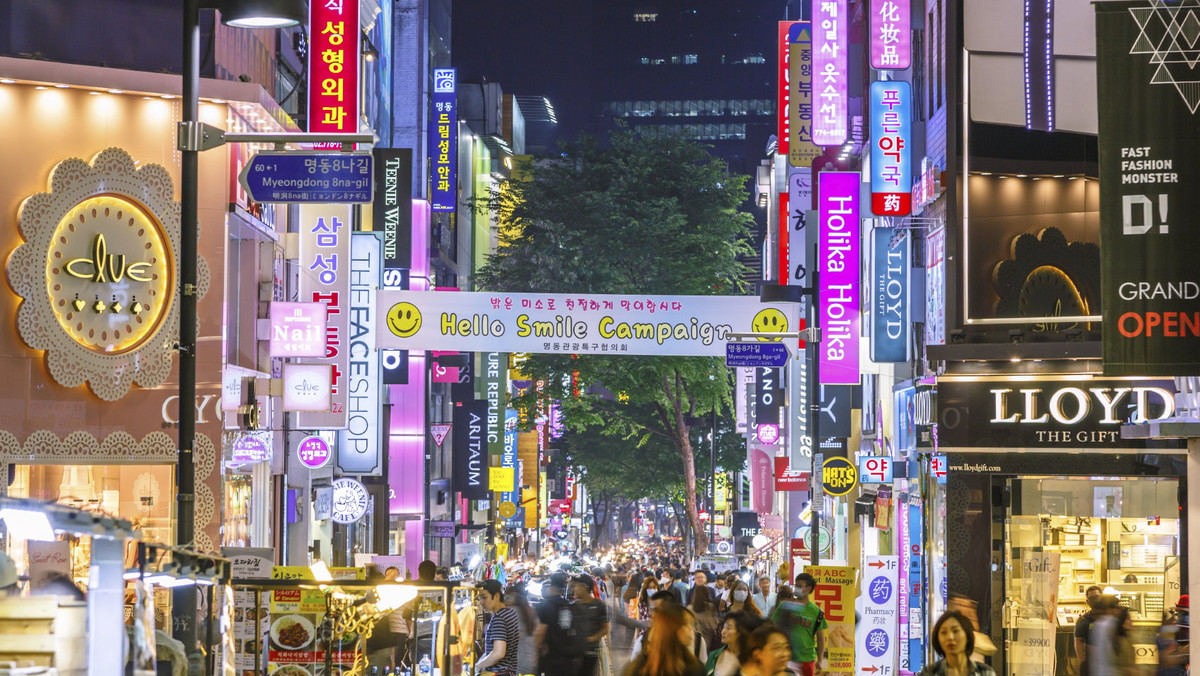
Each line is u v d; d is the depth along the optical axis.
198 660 10.53
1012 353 26.23
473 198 80.81
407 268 50.38
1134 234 16.03
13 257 23.81
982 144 27.81
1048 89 27.97
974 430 26.11
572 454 97.81
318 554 41.88
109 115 25.16
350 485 41.81
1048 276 27.52
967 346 26.44
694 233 73.38
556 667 19.73
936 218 30.73
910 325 32.66
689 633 11.34
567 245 73.31
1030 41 28.02
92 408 24.61
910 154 31.58
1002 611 25.73
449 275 87.75
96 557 7.54
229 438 29.34
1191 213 15.99
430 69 82.75
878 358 32.38
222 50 28.95
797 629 20.33
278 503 36.72
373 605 17.16
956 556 25.94
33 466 24.41
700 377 69.00
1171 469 25.25
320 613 17.08
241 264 32.06
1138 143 16.11
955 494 26.03
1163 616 24.39
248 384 32.19
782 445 65.56
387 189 50.66
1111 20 16.25
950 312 27.59
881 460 35.28
